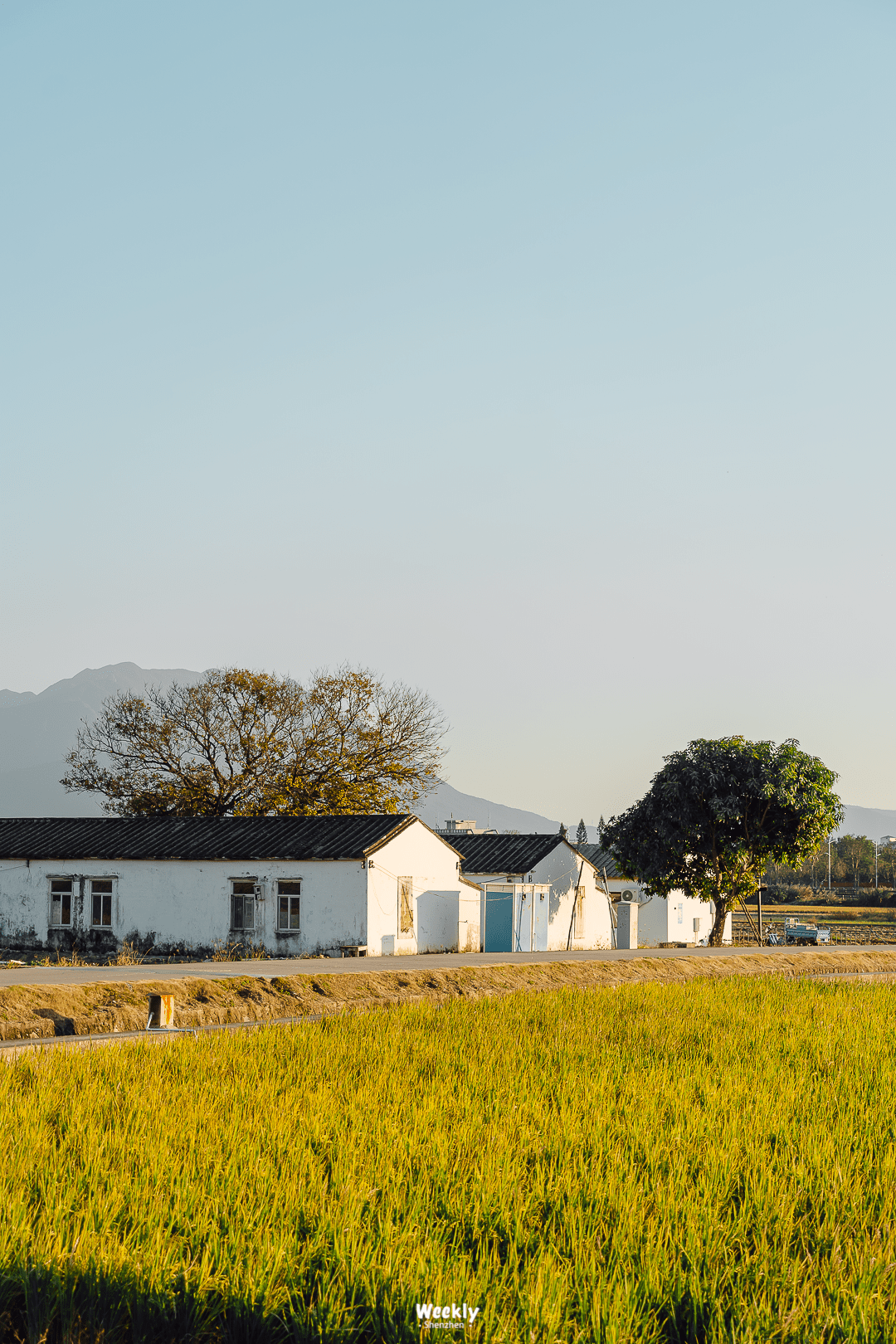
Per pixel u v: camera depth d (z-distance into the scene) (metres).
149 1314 5.61
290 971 24.78
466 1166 8.03
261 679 54.97
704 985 24.77
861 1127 9.79
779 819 46.69
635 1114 9.96
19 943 41.50
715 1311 5.73
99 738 55.75
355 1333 5.50
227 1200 7.02
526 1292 5.80
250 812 53.56
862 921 90.81
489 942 44.81
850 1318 5.68
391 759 55.25
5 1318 5.62
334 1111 9.71
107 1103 9.81
